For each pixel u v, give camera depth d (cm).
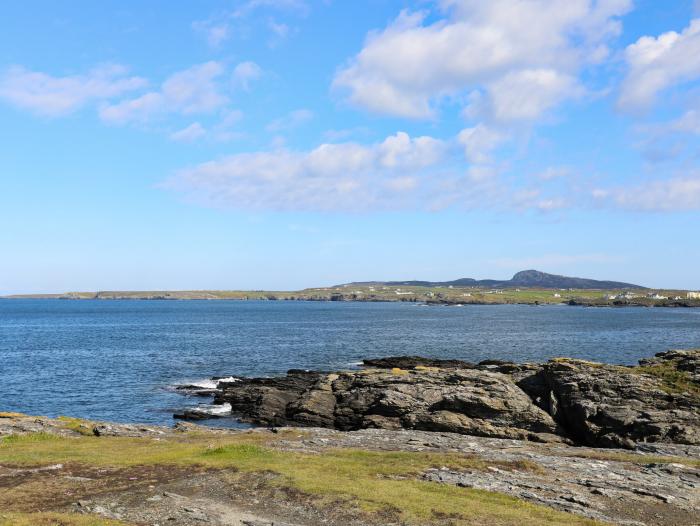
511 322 19775
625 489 2419
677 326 17525
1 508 1958
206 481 2328
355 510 1958
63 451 2970
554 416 4953
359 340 13138
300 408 5450
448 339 13338
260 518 1888
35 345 12044
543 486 2389
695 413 4278
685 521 2050
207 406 5997
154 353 10606
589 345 11862
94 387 7094
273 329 16650
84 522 1734
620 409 4488
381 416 5103
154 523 1830
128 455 2867
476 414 4922
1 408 5875
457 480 2439
